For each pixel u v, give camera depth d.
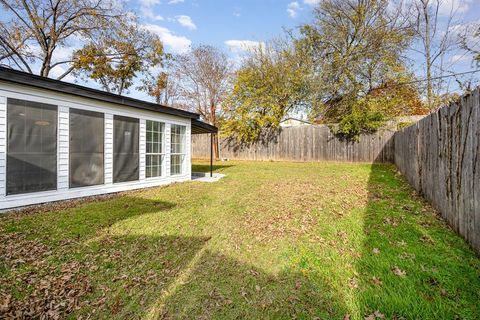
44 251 3.02
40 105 4.97
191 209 4.83
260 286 2.28
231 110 16.27
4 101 4.50
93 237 3.45
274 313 1.94
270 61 15.27
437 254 2.63
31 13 11.91
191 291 2.25
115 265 2.71
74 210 4.73
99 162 6.06
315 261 2.65
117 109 6.45
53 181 5.22
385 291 2.09
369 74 14.19
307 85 15.28
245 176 9.12
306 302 2.03
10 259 2.81
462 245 2.81
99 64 13.62
